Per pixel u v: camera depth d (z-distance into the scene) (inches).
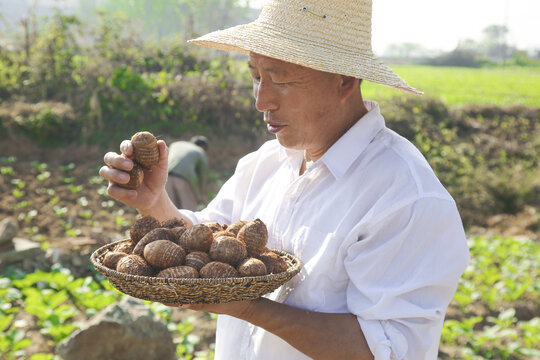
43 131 410.3
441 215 62.4
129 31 530.6
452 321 202.8
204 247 64.2
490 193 436.8
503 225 398.0
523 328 207.5
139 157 71.0
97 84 443.5
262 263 60.4
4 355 156.3
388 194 63.4
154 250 60.7
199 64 513.3
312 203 70.2
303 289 67.1
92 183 366.9
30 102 447.2
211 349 180.1
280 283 60.4
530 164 515.2
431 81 1067.9
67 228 293.1
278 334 62.3
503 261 297.0
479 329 218.8
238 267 60.6
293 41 65.1
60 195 341.1
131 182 70.8
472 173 466.6
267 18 69.9
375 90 654.5
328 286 66.2
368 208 65.2
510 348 192.2
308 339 61.4
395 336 60.5
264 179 82.4
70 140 421.1
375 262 62.1
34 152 397.7
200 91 469.1
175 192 224.4
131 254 64.7
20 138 403.2
